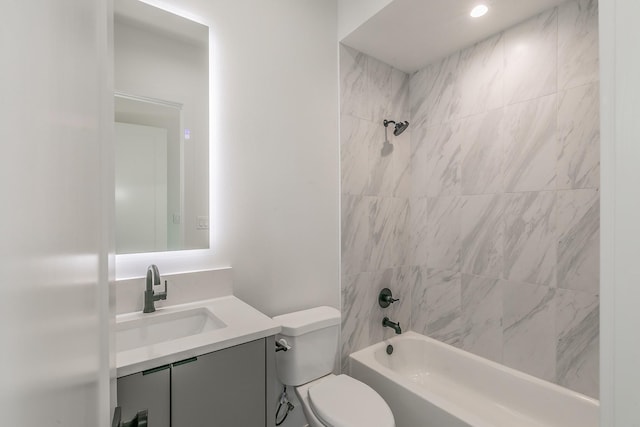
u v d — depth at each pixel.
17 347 0.11
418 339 2.13
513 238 1.71
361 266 1.99
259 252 1.58
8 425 0.10
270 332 1.07
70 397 0.20
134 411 0.83
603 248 0.52
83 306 0.25
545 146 1.59
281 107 1.66
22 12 0.12
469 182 1.91
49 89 0.16
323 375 1.59
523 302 1.68
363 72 1.99
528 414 1.61
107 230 0.41
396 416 1.62
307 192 1.77
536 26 1.62
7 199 0.10
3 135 0.09
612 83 0.51
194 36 1.40
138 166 1.29
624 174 0.50
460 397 1.84
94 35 0.32
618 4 0.51
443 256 2.06
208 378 0.94
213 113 1.45
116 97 1.25
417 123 2.21
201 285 1.38
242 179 1.53
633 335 0.49
